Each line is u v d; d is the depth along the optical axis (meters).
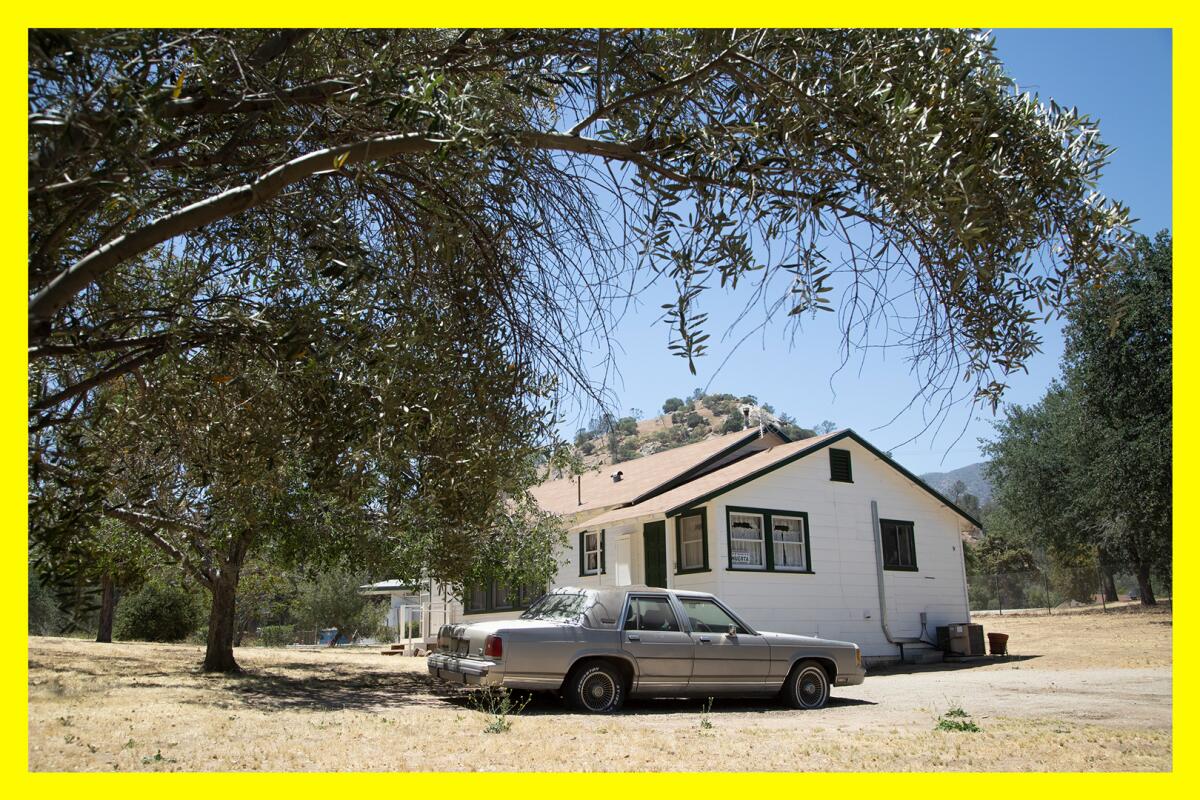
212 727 7.67
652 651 10.06
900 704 10.94
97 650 16.72
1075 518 30.88
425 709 9.95
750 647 10.49
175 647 20.11
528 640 9.65
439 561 9.69
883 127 2.99
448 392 3.82
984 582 47.53
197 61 2.99
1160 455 23.09
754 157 3.36
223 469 3.71
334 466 3.45
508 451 4.26
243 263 4.02
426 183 4.21
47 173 2.51
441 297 4.22
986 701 10.91
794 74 3.19
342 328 3.34
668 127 3.49
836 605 18.83
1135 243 3.43
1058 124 3.32
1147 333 23.36
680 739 7.38
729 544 17.48
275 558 15.28
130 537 11.51
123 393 3.75
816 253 3.16
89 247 3.41
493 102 3.84
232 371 3.54
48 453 3.21
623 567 19.30
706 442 23.80
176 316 3.42
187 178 3.48
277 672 14.56
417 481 3.99
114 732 7.14
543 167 4.12
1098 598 45.47
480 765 6.12
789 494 18.77
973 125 3.15
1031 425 33.53
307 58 3.84
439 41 4.07
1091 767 6.17
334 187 4.20
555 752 6.67
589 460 16.17
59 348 3.21
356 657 20.53
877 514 20.22
